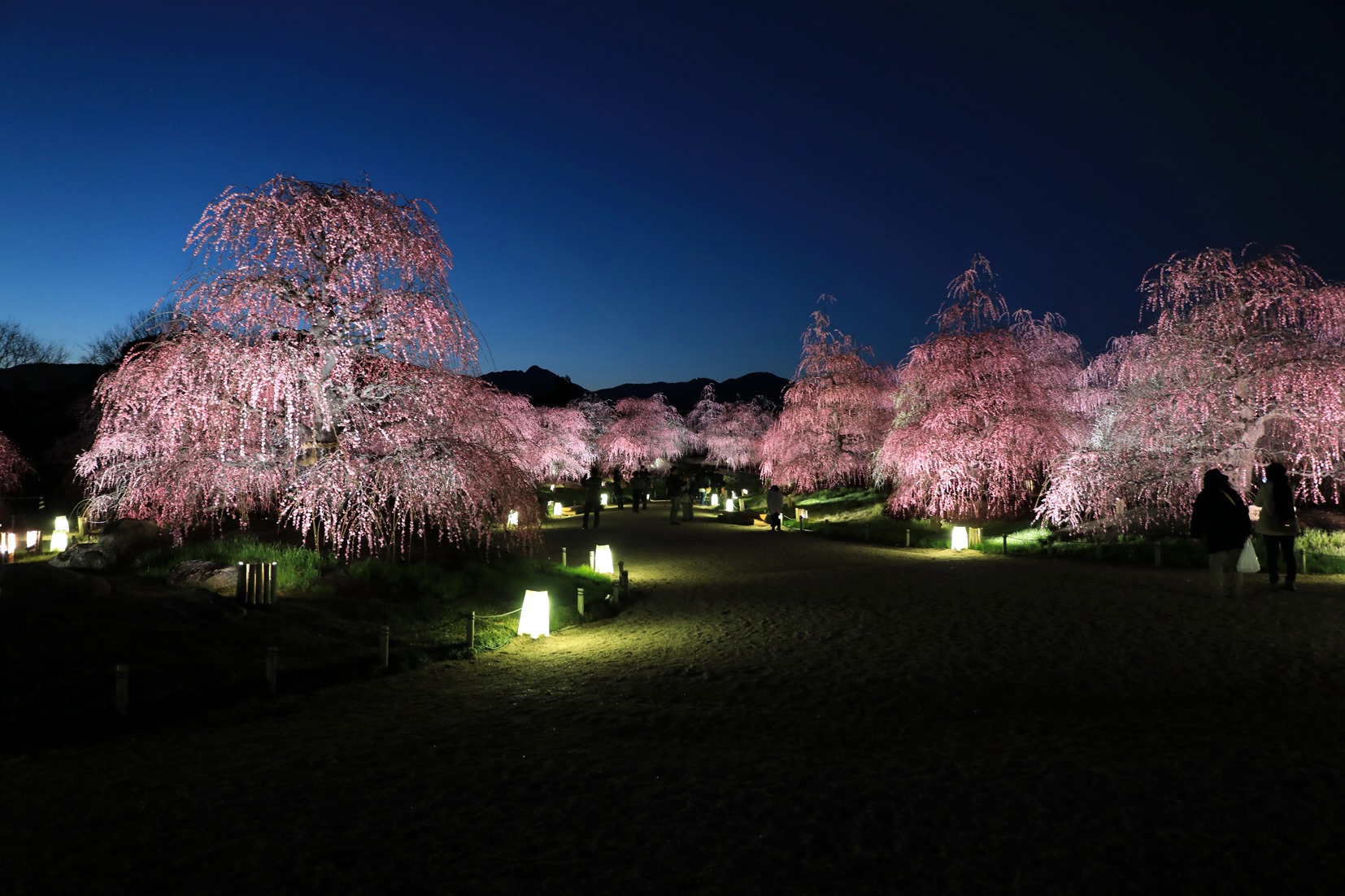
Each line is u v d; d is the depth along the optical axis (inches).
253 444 534.0
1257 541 637.9
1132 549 685.9
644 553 860.0
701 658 376.8
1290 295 666.8
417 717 283.6
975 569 641.6
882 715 273.4
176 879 149.0
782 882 147.0
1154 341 728.3
